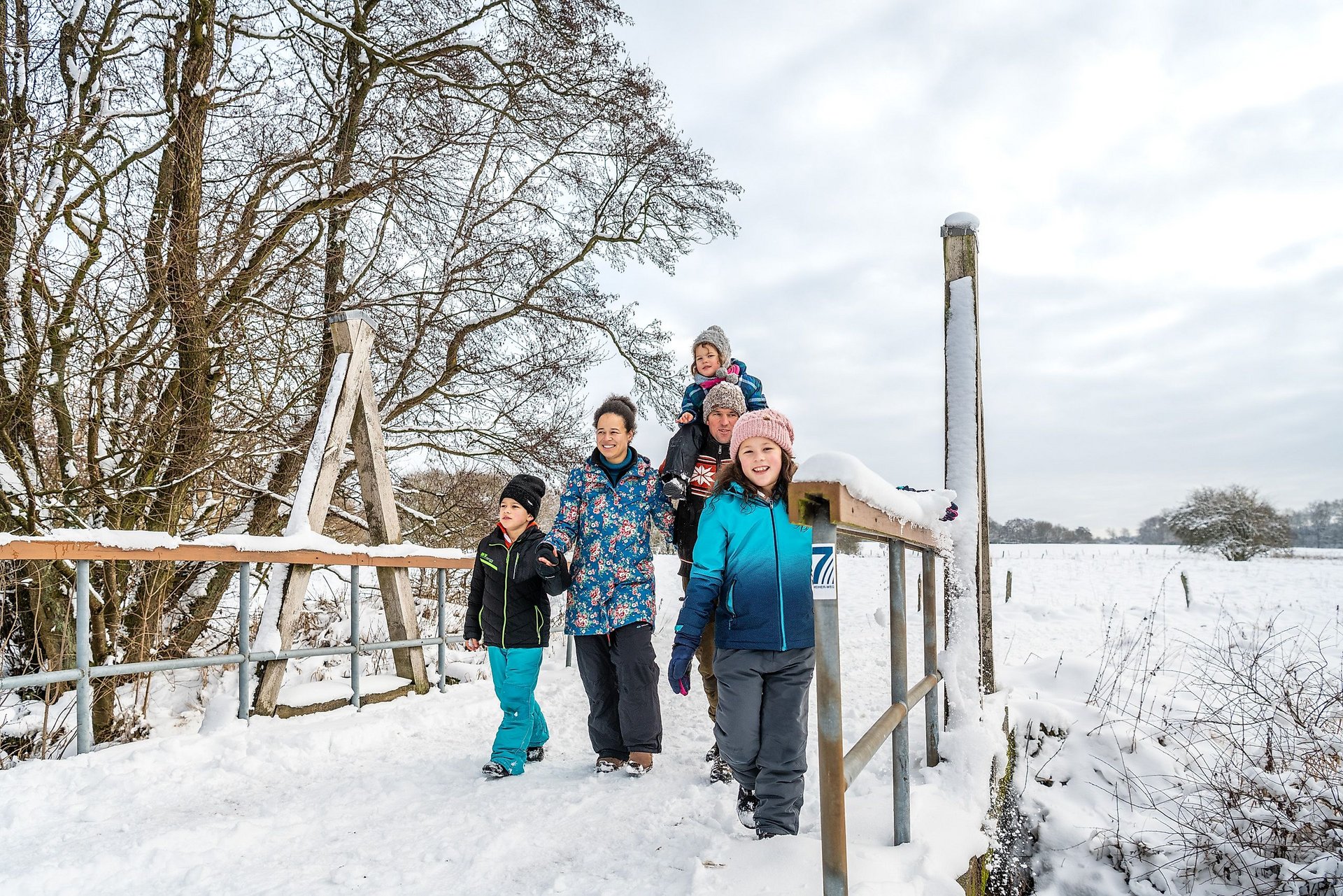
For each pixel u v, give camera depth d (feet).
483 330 33.60
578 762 14.19
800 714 9.42
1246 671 17.69
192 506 23.13
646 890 8.18
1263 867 11.86
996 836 11.13
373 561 19.60
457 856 9.35
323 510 19.39
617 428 13.44
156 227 20.56
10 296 18.33
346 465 27.02
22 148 18.83
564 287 36.09
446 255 31.71
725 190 38.17
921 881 8.02
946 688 12.76
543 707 18.98
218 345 22.49
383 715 17.10
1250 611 43.78
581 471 13.71
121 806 11.20
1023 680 19.03
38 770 12.10
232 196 22.84
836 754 6.50
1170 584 63.46
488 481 35.58
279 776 13.00
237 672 20.25
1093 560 103.76
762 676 9.51
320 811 11.08
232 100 25.00
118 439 20.68
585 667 13.19
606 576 13.10
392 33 32.01
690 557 14.10
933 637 11.80
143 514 20.98
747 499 9.52
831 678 6.56
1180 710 16.79
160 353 20.79
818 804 11.00
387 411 31.76
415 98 31.01
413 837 10.03
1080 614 38.60
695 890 7.76
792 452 9.63
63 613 18.07
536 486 13.79
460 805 11.32
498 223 33.47
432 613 31.12
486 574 13.67
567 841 9.80
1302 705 14.99
